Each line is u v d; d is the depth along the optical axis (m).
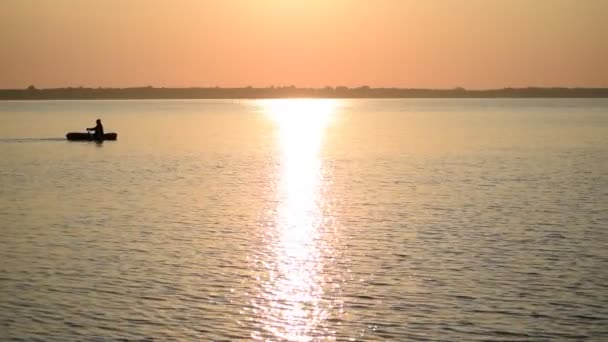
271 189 59.25
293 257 35.88
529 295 29.75
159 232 41.59
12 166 75.38
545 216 45.81
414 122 179.75
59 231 41.84
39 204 51.38
